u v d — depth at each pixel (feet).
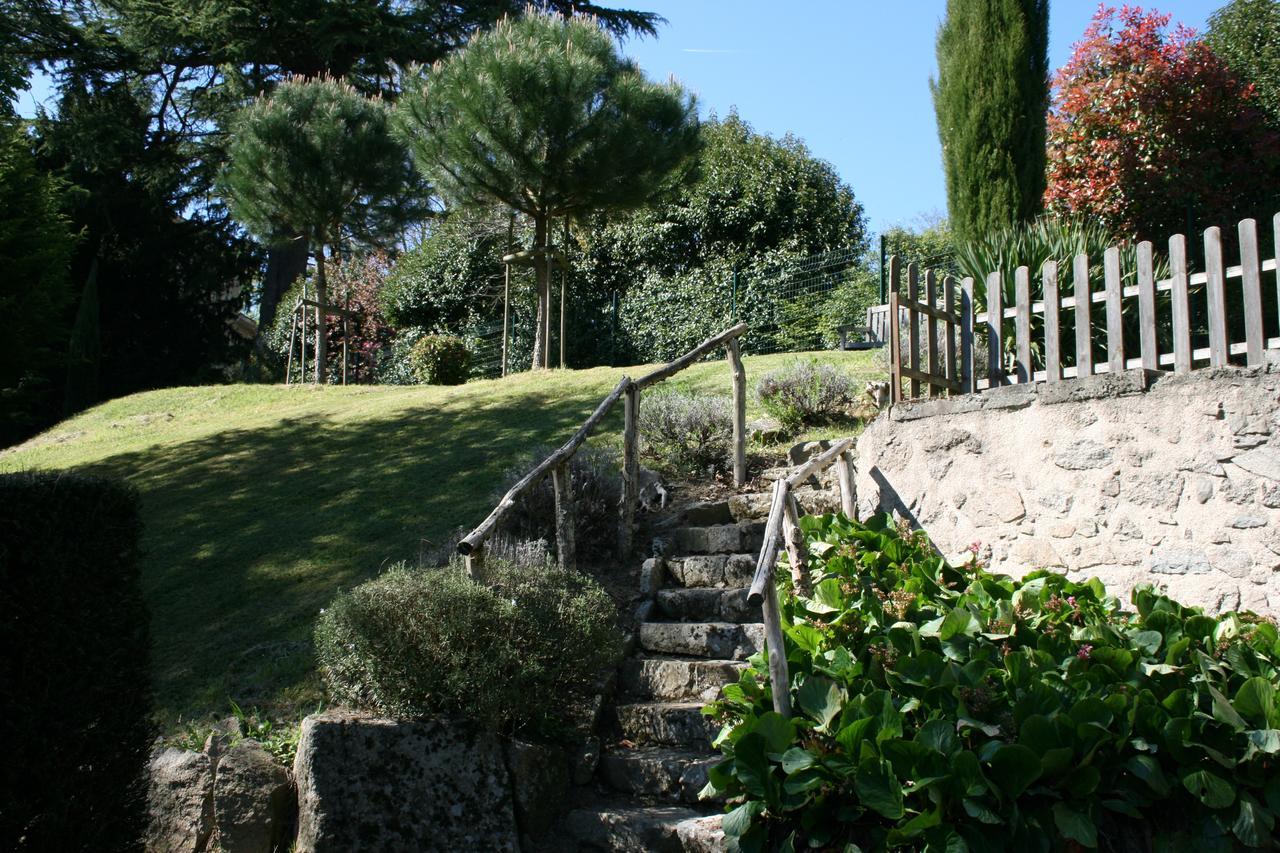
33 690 12.83
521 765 14.20
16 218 47.47
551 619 15.17
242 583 23.36
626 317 56.65
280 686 17.94
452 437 33.17
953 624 14.19
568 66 41.19
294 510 28.19
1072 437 17.78
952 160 30.86
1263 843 11.45
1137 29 38.04
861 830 12.22
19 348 47.16
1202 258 35.37
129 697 14.05
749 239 60.70
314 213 53.26
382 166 53.67
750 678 14.46
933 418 19.70
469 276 64.44
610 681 16.75
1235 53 46.91
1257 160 37.09
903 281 38.55
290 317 68.03
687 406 26.55
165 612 22.47
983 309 21.44
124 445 40.83
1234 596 15.74
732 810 13.12
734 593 18.12
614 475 22.91
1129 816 12.05
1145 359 17.56
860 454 21.36
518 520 21.25
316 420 39.22
